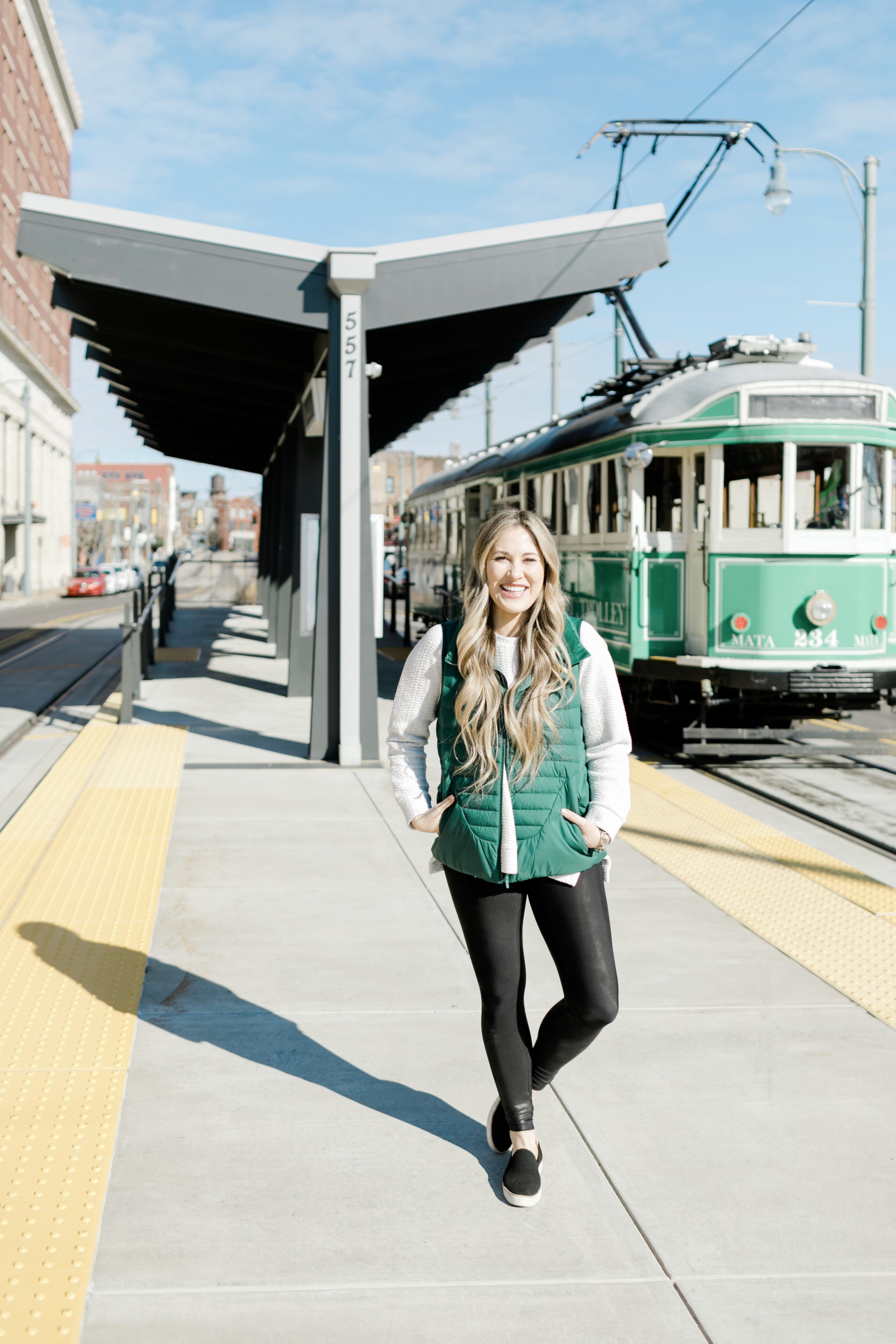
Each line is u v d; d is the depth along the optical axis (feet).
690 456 33.76
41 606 146.92
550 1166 10.51
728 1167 10.51
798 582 32.37
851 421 32.27
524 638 9.37
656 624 34.63
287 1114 11.43
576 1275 8.86
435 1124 11.26
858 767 33.58
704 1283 8.78
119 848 22.03
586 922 9.47
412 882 19.84
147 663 54.39
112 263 28.63
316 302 29.76
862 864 21.91
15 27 173.17
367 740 31.42
